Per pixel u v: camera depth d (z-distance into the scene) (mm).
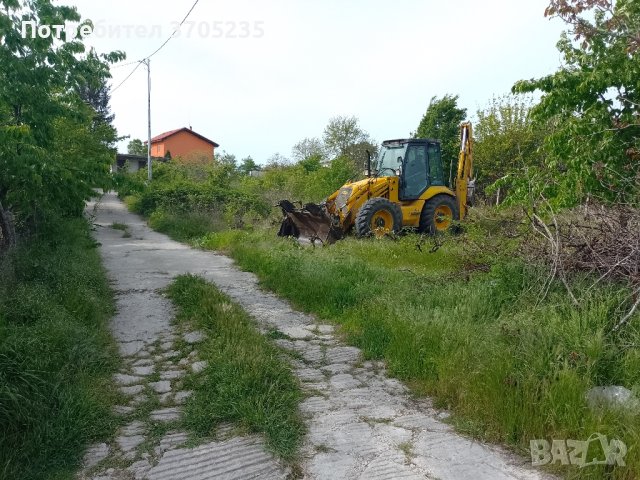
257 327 5715
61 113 8156
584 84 6191
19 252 6898
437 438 3420
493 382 3570
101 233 14953
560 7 6156
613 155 6160
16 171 6812
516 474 3000
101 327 5363
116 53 9008
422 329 4652
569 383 3297
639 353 3674
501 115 20609
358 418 3707
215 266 9516
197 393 4035
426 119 25906
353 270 7148
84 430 3402
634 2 5914
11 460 3043
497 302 5133
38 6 7402
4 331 3967
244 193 19359
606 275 4633
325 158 39781
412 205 12242
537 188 6805
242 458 3189
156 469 3076
